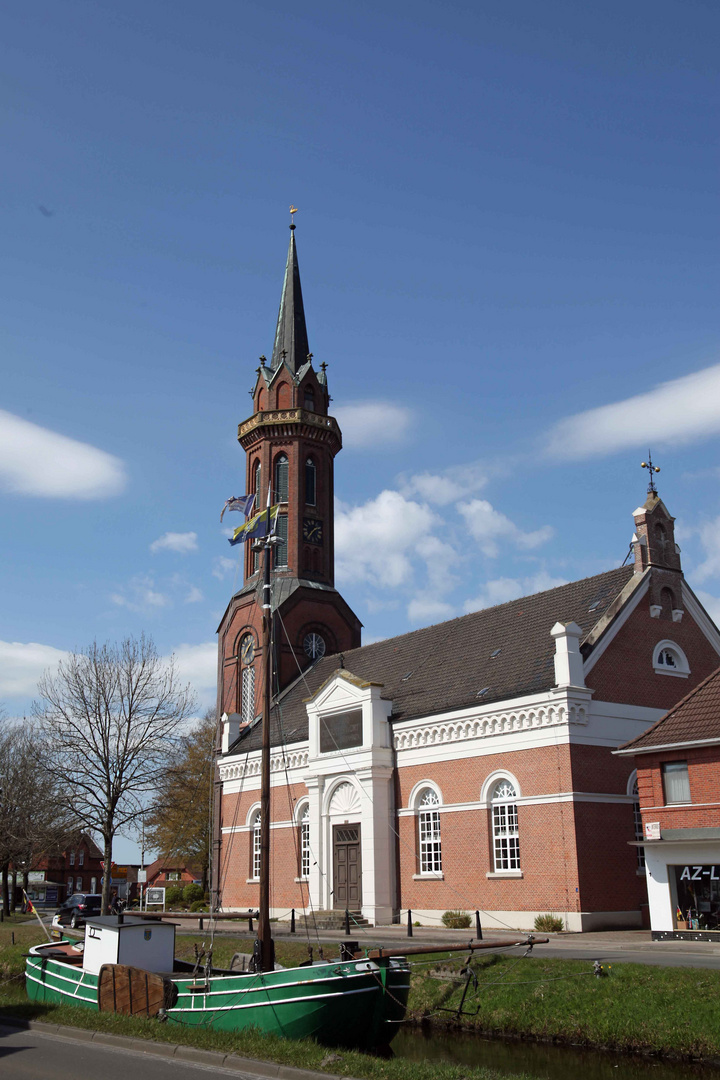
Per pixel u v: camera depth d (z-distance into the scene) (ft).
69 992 74.38
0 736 207.72
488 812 121.39
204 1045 55.52
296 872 155.43
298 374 213.46
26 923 161.58
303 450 207.10
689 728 97.25
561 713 113.80
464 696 130.41
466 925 119.34
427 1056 66.23
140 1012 67.15
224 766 183.01
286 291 225.56
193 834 247.91
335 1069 49.39
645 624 124.98
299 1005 60.44
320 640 199.00
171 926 75.66
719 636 132.98
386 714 140.87
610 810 113.60
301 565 201.05
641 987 68.69
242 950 100.07
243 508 130.93
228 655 203.82
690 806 95.50
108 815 147.64
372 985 61.41
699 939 91.71
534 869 114.01
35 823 185.78
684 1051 61.46
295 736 163.94
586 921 107.55
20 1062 52.49
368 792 136.36
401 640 167.94
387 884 133.28
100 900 199.62
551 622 132.77
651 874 98.07
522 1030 70.18
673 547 131.44
